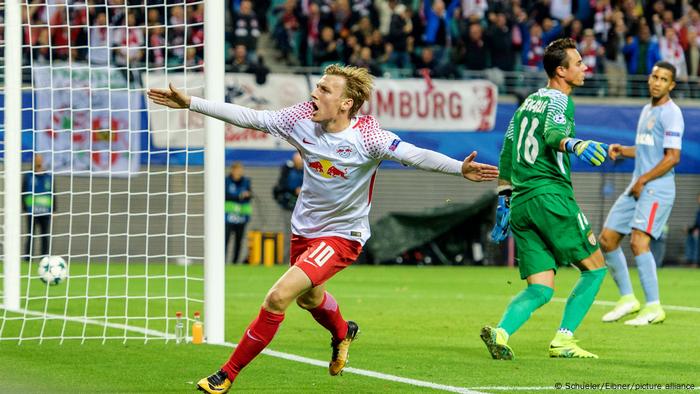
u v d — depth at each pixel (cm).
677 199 6656
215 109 1736
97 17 5594
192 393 1798
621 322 3100
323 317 1878
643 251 3075
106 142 5634
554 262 2266
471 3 6838
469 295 4088
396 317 3209
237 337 2620
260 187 6278
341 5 6550
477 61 6556
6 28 3209
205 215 2494
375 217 6519
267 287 4359
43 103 5428
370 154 1705
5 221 3303
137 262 6009
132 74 5628
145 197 5938
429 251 6253
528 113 2231
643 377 1997
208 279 2503
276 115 1742
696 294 4316
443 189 6581
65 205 5744
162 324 2936
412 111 6244
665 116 3067
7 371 2055
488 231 6262
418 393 1795
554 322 3072
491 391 1816
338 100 1684
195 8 5753
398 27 6512
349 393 1798
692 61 6912
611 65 6800
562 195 2220
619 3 6944
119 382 1916
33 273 4828
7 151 3250
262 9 6656
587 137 6391
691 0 7062
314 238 1778
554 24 6794
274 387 1864
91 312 3231
